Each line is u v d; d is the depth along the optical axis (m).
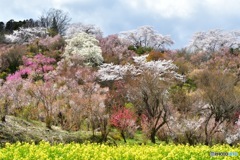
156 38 72.69
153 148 19.50
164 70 43.19
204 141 29.80
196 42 71.94
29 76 42.50
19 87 36.12
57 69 44.75
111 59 53.53
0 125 21.80
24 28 75.12
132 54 57.38
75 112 29.83
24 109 30.25
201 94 34.22
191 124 29.28
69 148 18.61
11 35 71.44
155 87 30.72
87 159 16.19
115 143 26.78
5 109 29.12
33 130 23.47
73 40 54.72
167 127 30.84
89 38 56.22
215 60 58.81
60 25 83.31
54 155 16.78
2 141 20.88
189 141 29.34
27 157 15.72
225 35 72.38
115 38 65.38
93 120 27.86
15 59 50.31
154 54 55.91
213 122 31.47
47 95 31.84
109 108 32.62
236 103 30.77
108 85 42.56
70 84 38.03
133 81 33.91
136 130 32.88
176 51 65.88
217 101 30.70
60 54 55.12
